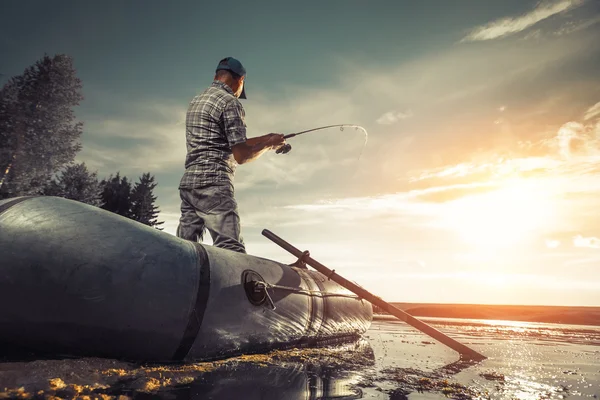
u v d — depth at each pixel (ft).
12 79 95.25
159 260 6.44
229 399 4.48
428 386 5.80
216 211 9.14
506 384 6.18
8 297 5.68
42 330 5.82
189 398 4.45
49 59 95.55
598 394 5.55
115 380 5.08
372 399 4.88
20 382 4.58
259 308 7.88
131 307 5.97
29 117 94.22
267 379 5.75
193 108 9.53
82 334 5.89
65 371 5.20
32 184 91.40
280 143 10.41
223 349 7.00
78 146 99.30
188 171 9.34
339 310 11.41
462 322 31.55
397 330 19.47
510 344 13.15
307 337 9.66
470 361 8.82
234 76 10.20
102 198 99.60
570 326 28.53
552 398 5.28
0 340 5.89
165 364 6.37
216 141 9.34
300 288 9.59
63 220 6.27
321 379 5.96
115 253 6.18
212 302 6.77
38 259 5.79
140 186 103.19
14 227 6.01
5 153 90.17
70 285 5.79
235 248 9.07
